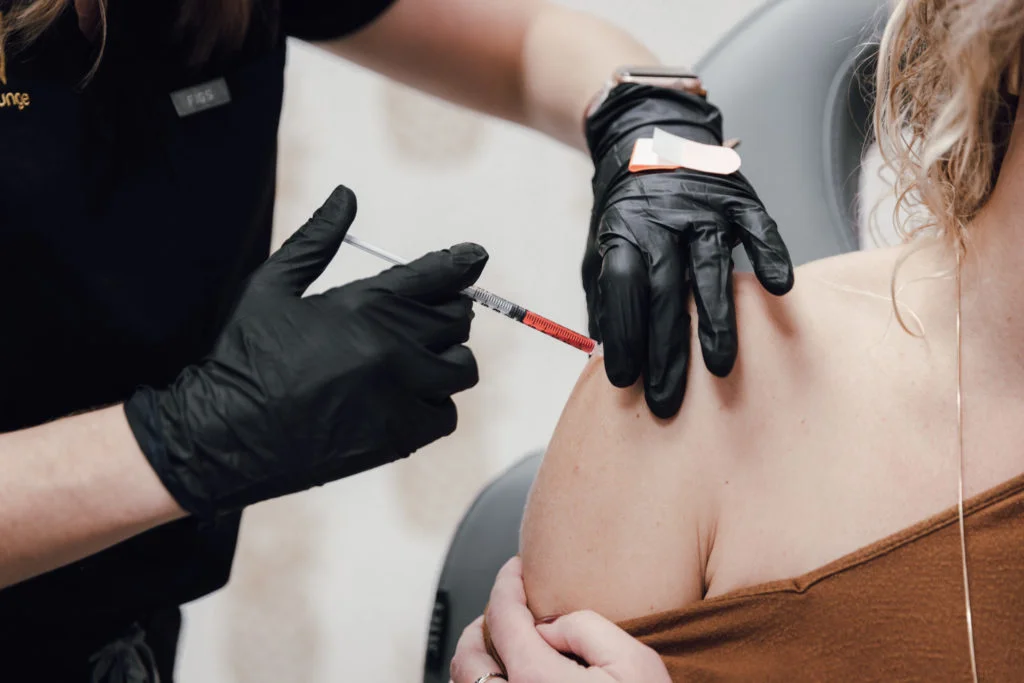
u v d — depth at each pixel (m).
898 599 0.60
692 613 0.63
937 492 0.61
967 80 0.58
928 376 0.63
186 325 0.90
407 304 0.74
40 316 0.82
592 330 0.91
